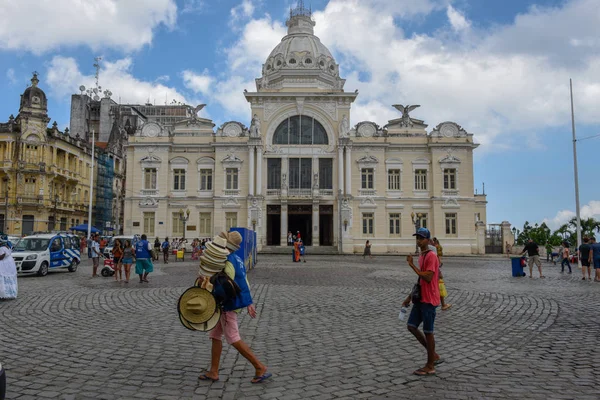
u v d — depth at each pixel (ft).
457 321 38.55
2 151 169.68
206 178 168.25
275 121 168.66
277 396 20.85
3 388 17.20
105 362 25.96
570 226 228.43
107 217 209.97
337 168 166.40
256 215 162.50
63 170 182.39
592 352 28.58
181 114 294.05
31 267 74.54
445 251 163.22
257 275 77.30
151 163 167.12
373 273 81.97
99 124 250.78
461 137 166.61
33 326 35.65
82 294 53.52
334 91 169.37
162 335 32.68
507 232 172.45
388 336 32.78
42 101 173.17
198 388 21.83
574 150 107.34
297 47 183.83
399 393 21.31
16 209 166.50
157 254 131.95
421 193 166.81
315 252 159.94
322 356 27.48
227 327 22.65
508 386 22.27
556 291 57.88
